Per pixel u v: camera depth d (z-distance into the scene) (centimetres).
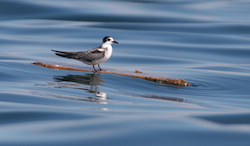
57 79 1888
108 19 4278
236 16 4644
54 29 3784
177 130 1221
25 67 2094
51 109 1405
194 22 4269
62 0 4991
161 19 4362
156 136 1170
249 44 3409
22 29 3744
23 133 1170
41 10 4472
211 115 1418
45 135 1158
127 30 3850
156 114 1384
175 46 3284
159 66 2564
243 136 1209
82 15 4384
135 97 1666
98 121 1280
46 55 2727
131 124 1252
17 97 1548
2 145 1089
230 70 2452
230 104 1644
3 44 3122
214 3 5384
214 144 1145
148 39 3528
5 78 1883
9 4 4547
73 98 1581
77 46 3197
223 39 3578
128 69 2398
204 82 2033
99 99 1591
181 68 2481
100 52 1945
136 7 4928
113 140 1133
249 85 2006
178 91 1812
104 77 1934
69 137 1144
